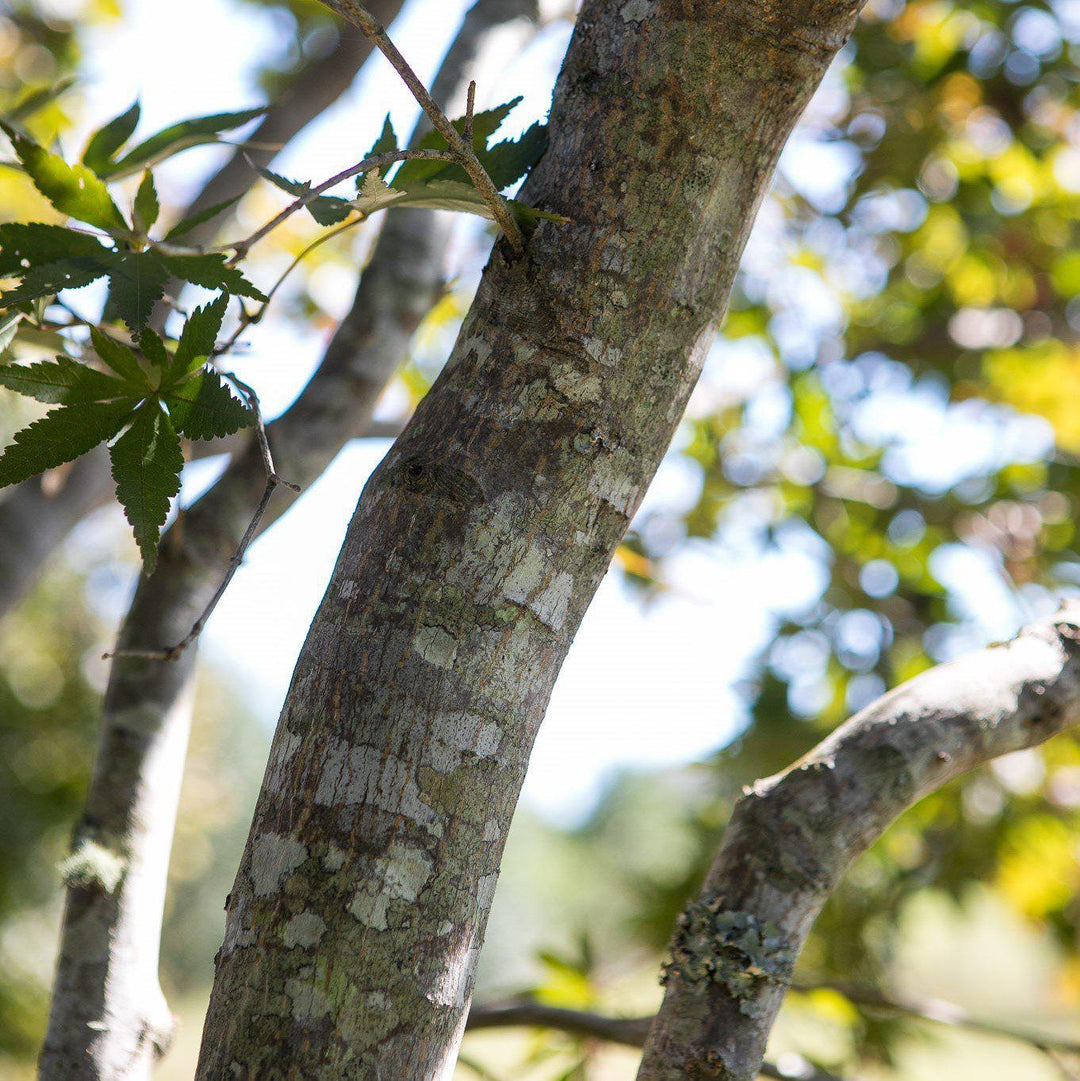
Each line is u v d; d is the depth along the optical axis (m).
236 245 1.33
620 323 1.32
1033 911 2.81
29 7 3.45
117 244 1.37
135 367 1.34
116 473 1.33
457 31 1.74
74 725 5.65
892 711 1.42
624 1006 1.97
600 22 1.34
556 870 16.31
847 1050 2.22
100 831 1.51
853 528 2.98
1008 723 1.42
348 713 1.30
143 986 1.50
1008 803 2.70
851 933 2.65
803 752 2.76
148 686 1.54
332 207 1.37
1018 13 2.84
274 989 1.29
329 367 1.65
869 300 3.29
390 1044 1.29
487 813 1.31
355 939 1.29
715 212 1.33
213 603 1.30
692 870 2.81
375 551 1.31
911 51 3.01
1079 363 3.14
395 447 1.33
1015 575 2.87
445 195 1.35
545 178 1.34
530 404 1.32
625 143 1.33
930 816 2.63
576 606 1.33
